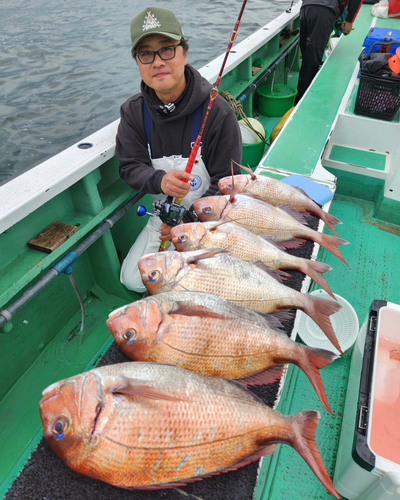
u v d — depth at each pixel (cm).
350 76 388
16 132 539
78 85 682
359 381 166
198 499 107
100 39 909
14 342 210
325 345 214
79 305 256
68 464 98
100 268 255
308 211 206
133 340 121
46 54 816
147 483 102
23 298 173
